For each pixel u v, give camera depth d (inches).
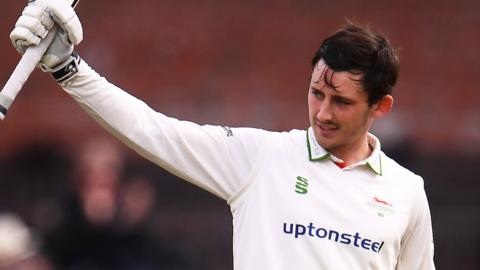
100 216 1321.4
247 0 1717.5
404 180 677.9
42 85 1662.2
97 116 654.5
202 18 1712.6
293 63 1697.8
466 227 1572.3
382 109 676.7
